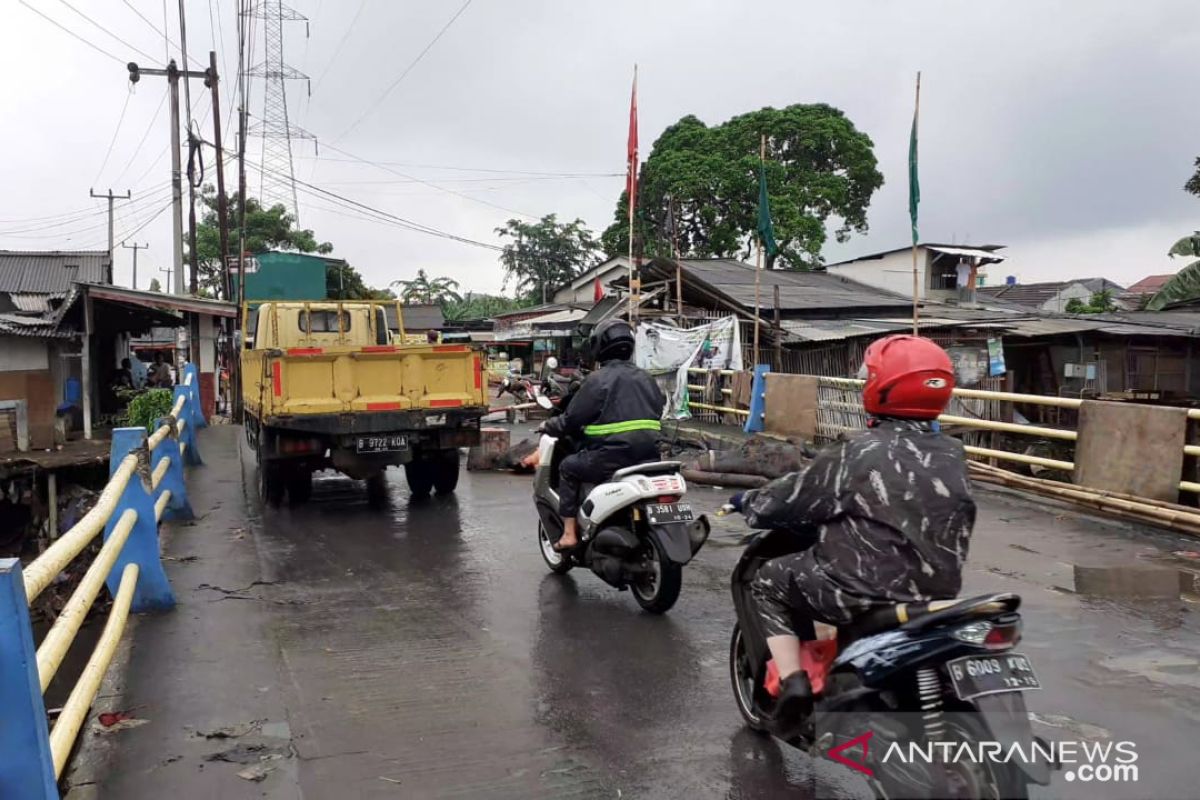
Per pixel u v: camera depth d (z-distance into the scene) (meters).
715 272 26.42
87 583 3.96
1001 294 43.62
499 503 9.67
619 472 5.53
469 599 5.95
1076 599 5.66
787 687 3.06
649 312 18.62
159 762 3.55
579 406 5.75
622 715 4.04
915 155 12.72
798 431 12.43
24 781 2.63
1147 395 16.50
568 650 4.92
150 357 42.38
